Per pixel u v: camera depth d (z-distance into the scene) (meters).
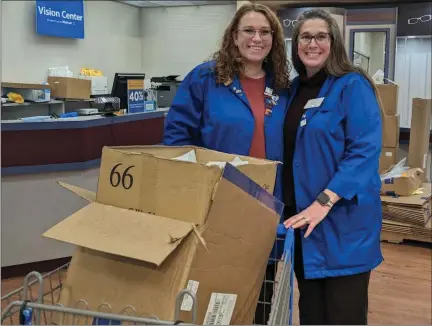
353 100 1.95
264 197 1.35
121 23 9.41
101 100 7.16
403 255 4.41
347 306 2.06
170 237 1.12
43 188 3.87
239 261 1.28
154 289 1.17
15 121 3.84
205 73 2.18
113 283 1.22
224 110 2.11
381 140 1.97
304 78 2.11
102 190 1.29
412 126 5.32
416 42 6.61
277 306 1.27
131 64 9.83
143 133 4.79
